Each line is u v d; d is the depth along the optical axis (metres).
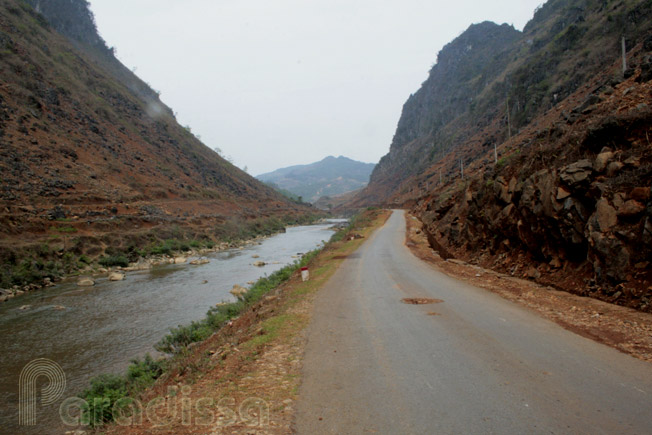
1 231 26.69
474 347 6.23
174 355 9.80
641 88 11.01
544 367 5.21
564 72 60.84
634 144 8.56
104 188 46.56
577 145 10.29
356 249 25.84
